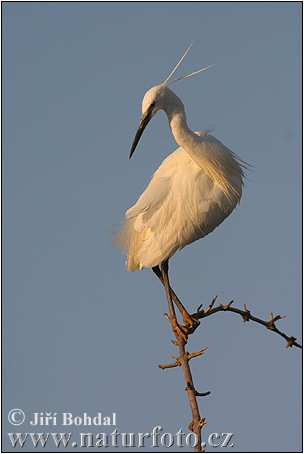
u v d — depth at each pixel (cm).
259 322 1099
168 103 1241
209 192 1295
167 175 1322
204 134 1319
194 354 918
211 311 1062
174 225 1287
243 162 1341
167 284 1304
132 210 1242
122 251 1332
